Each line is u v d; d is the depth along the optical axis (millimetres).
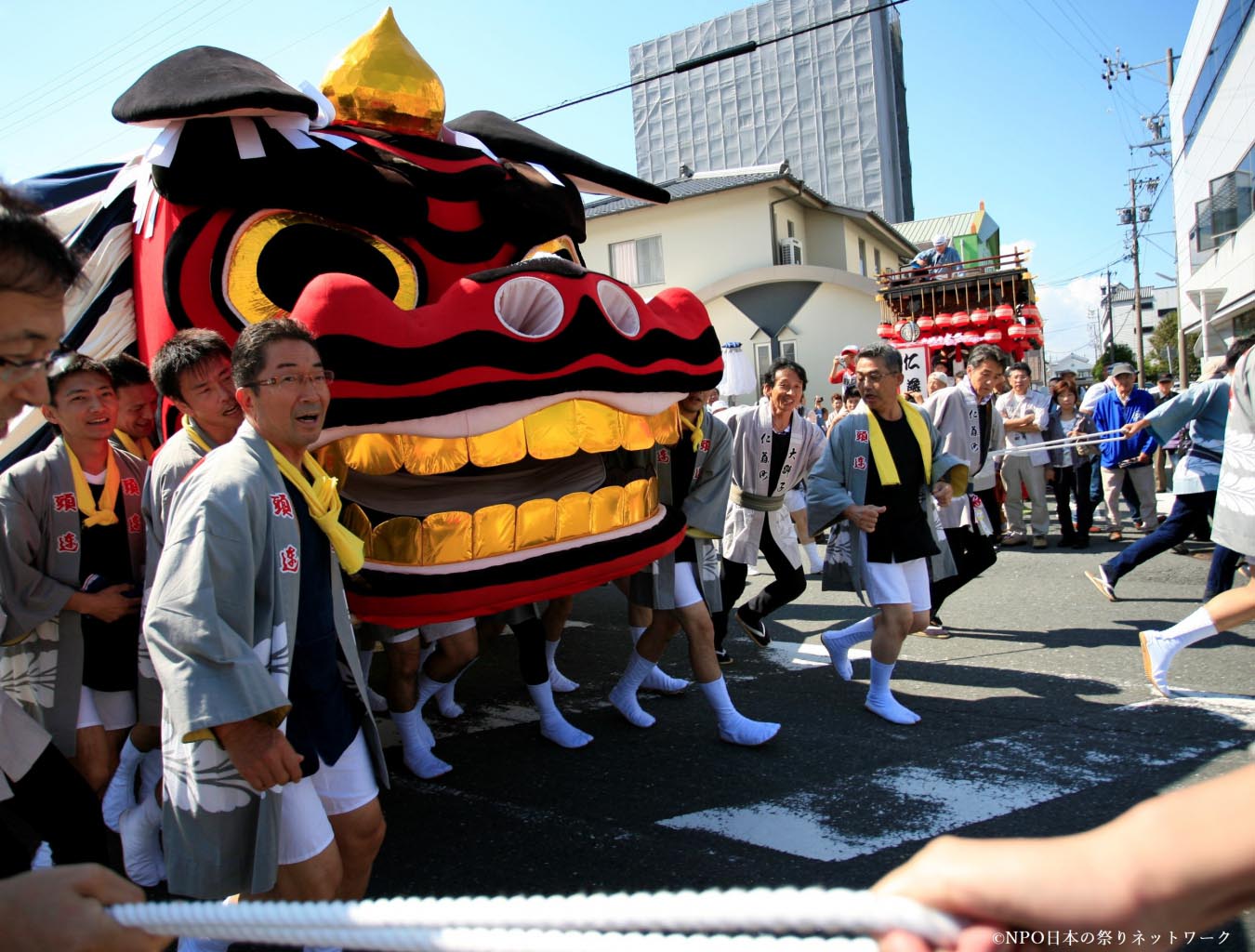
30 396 1413
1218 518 4266
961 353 18156
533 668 4164
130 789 3342
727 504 4164
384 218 3359
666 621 4215
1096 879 654
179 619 1900
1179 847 641
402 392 2715
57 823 2260
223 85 3062
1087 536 8938
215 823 2039
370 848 2318
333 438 2699
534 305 3121
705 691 4098
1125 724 3980
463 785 3805
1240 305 22797
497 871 3053
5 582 2896
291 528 2127
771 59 74438
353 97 3789
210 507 1976
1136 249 38000
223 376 2812
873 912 706
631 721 4430
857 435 4191
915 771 3650
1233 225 23266
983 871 693
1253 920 2467
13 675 2998
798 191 23250
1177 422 5734
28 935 1123
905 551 4184
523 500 3279
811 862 2980
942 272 19062
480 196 3725
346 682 2328
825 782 3609
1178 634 4238
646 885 2908
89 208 3881
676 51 78250
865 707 4441
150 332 3402
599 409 3207
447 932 943
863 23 71188
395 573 2936
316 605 2242
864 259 27219
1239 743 3676
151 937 1151
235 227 3092
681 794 3582
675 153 78812
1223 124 23391
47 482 2986
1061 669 4859
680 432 3809
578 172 4363
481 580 2994
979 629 5844
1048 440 8945
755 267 23031
